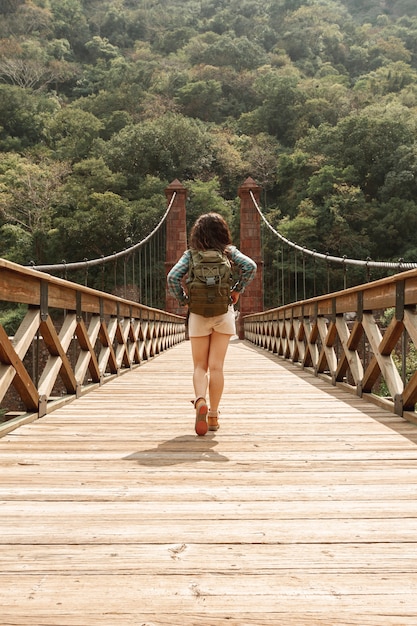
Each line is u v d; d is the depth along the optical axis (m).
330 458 2.78
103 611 1.31
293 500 2.13
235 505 2.07
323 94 63.19
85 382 6.15
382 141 45.97
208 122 62.84
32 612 1.31
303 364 7.69
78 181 43.75
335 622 1.26
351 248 40.06
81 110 56.34
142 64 73.69
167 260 21.44
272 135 61.94
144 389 5.66
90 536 1.77
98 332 5.83
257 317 14.90
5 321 29.80
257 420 3.86
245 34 91.56
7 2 82.62
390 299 4.06
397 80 72.50
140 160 48.19
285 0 96.25
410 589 1.42
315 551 1.65
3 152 51.69
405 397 3.90
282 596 1.38
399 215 41.22
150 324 10.48
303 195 46.31
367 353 11.51
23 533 1.79
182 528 1.84
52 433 3.40
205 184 44.44
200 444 3.10
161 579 1.47
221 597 1.38
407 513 1.98
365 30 96.56
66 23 85.31
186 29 87.25
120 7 96.12
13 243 40.31
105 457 2.80
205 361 3.43
